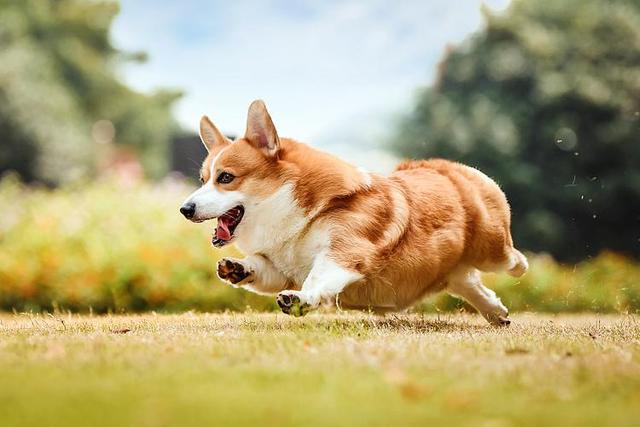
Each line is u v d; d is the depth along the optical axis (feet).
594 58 88.69
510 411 10.39
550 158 87.97
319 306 20.13
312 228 20.86
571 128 86.89
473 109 90.38
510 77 90.27
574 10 91.66
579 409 10.66
